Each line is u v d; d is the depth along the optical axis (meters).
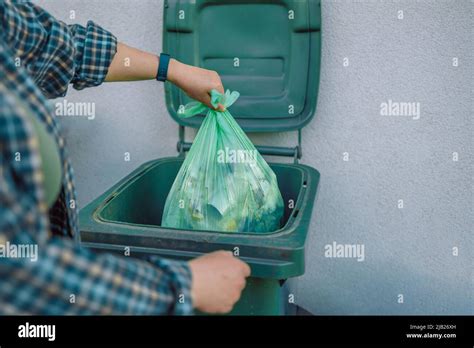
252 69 1.27
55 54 0.81
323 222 1.42
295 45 1.23
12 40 0.71
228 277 0.61
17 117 0.42
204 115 1.31
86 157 1.53
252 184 1.00
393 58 1.23
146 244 0.82
